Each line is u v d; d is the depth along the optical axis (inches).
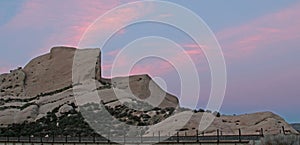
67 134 5034.5
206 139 2972.4
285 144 1866.4
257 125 3890.3
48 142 3838.6
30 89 7785.4
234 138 2834.6
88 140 3683.6
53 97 7022.6
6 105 6865.2
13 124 5925.2
